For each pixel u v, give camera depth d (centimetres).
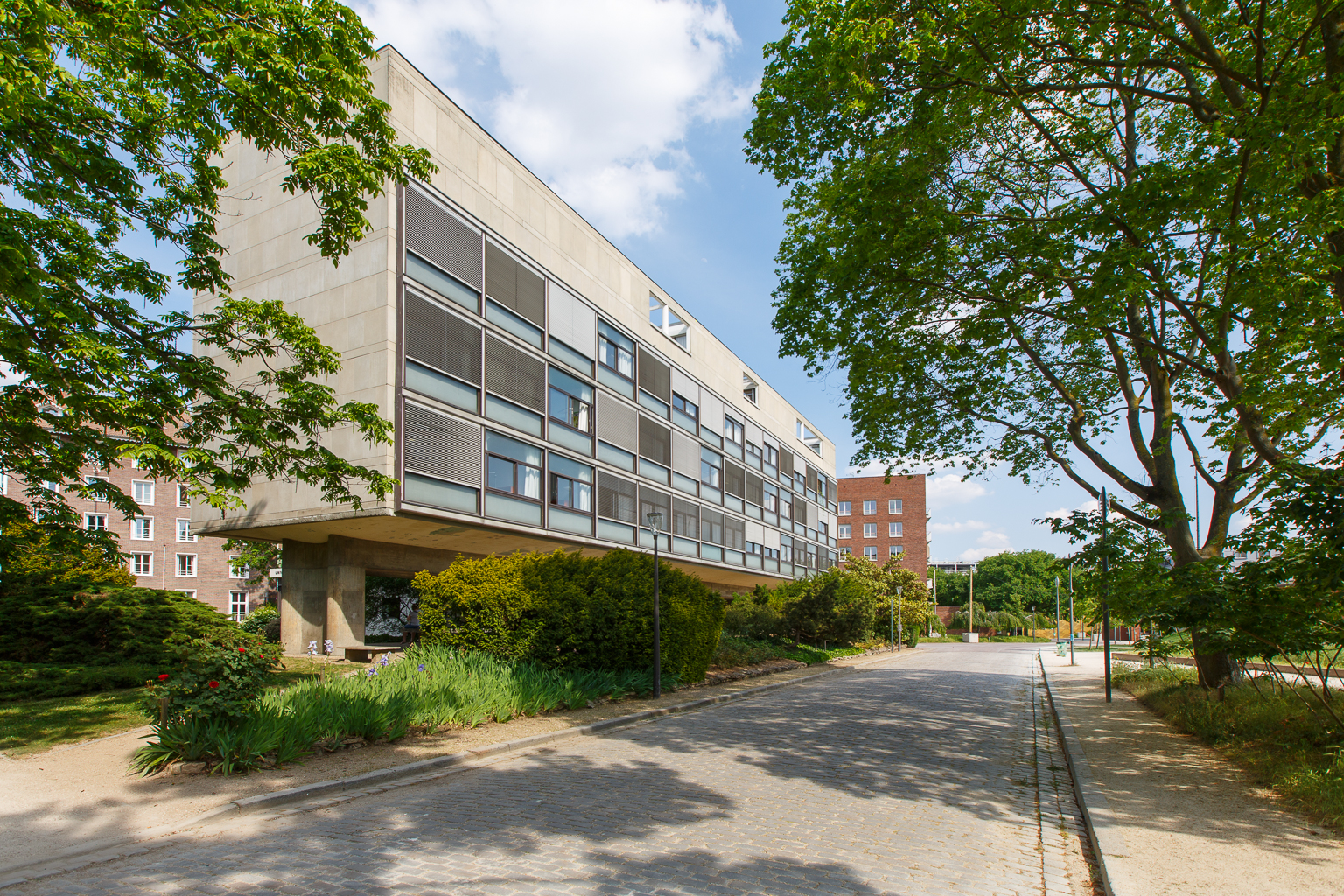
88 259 825
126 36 733
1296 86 816
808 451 4816
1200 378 1298
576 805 680
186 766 746
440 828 604
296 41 801
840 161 1105
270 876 492
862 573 4922
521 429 2106
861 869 521
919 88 1026
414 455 1741
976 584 9875
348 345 1767
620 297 2684
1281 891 458
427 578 1488
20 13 638
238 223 1995
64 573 1552
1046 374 1440
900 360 1298
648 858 534
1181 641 1323
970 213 1065
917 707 1492
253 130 842
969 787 791
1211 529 1368
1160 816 636
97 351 729
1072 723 1232
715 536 3381
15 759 790
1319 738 821
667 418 2984
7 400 774
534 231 2230
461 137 1983
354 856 532
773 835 596
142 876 492
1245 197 938
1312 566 741
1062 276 977
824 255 1154
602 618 1498
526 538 2173
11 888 470
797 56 1031
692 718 1296
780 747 1000
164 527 4269
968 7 941
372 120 891
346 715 891
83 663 1399
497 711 1105
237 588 4484
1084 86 983
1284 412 1064
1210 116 980
